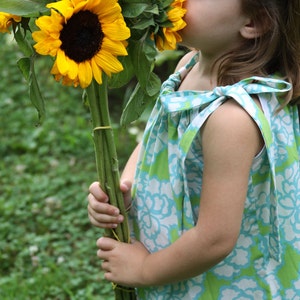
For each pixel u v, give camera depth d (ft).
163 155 7.68
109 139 7.50
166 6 6.88
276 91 7.23
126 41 6.81
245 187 7.03
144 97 7.46
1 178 18.95
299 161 7.89
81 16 6.53
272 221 7.47
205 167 7.09
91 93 7.30
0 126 21.72
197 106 7.23
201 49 7.47
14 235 16.26
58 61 6.44
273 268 7.63
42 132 20.99
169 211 7.63
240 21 7.22
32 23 6.88
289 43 7.44
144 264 7.59
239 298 7.65
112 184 7.68
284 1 7.38
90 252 15.53
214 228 7.02
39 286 13.89
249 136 6.95
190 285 7.68
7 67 25.25
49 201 17.57
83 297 13.61
